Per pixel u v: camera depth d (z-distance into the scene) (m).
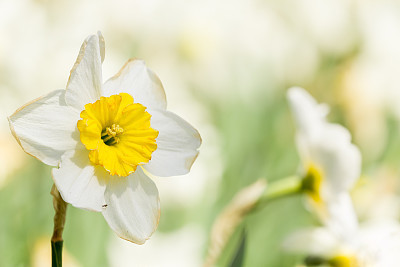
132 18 1.36
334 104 1.64
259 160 1.47
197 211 1.19
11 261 0.89
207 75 1.56
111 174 0.66
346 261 0.86
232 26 1.62
